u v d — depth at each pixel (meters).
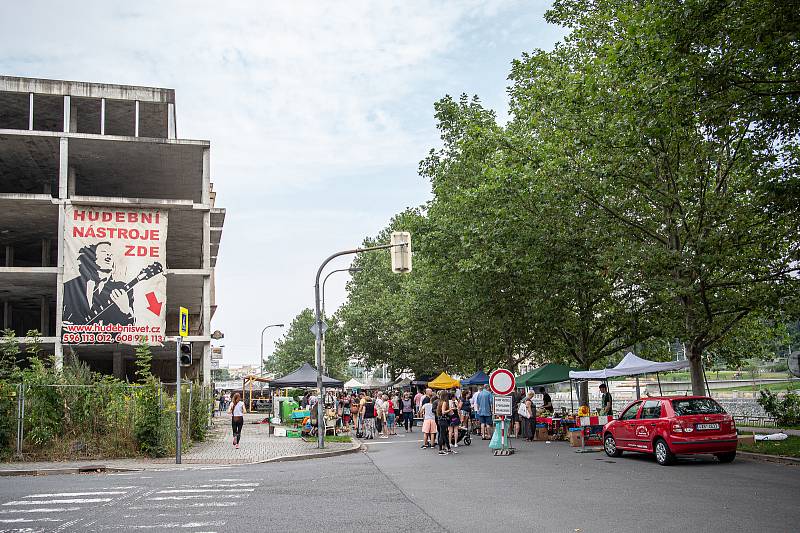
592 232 25.39
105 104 39.31
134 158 40.22
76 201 36.50
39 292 41.69
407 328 50.25
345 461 19.88
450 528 9.02
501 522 9.40
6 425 19.94
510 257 27.48
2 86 36.91
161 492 12.98
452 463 18.25
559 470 15.88
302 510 10.66
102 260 36.50
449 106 36.16
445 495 12.15
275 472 16.83
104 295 36.25
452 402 23.64
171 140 38.41
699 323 22.53
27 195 35.75
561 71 26.09
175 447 22.16
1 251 46.44
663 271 22.58
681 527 8.81
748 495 11.35
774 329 34.84
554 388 66.62
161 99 39.34
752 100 15.21
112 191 45.38
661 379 70.69
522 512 10.20
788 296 22.58
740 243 21.22
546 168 24.47
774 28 13.81
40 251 46.81
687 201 23.22
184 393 25.11
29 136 36.66
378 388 69.69
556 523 9.27
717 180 23.31
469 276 33.28
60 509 10.99
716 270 23.08
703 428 16.42
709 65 15.00
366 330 62.41
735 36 14.40
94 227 36.72
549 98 26.17
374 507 10.88
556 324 32.34
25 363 44.41
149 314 36.72
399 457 20.70
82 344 35.91
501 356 42.59
